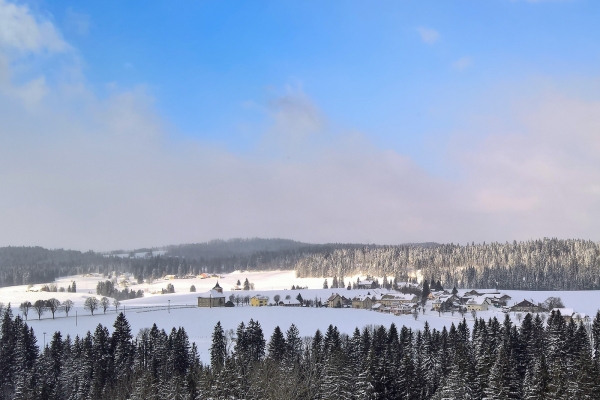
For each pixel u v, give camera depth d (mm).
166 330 199500
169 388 108375
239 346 145375
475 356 121750
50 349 142250
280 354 136875
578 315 199375
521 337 135500
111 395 116000
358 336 140625
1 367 136375
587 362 97125
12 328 154875
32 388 124125
